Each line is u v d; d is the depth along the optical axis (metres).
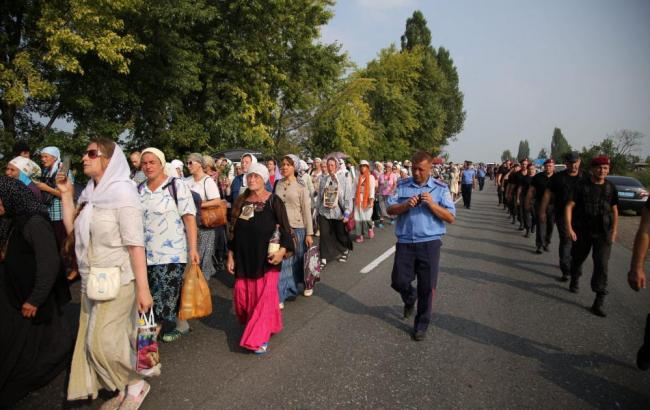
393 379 3.59
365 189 10.21
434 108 50.09
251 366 3.80
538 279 6.95
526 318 5.12
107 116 14.24
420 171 4.50
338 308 5.39
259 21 17.12
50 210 5.80
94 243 2.91
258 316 4.06
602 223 5.34
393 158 42.03
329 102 29.00
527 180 11.37
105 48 10.68
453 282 6.64
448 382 3.56
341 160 10.40
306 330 4.64
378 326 4.79
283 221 4.20
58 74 11.98
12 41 11.56
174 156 15.81
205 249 5.91
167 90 15.21
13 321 3.12
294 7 18.48
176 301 4.06
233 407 3.14
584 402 3.30
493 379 3.62
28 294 3.13
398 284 4.64
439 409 3.16
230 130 17.09
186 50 15.55
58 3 10.56
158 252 3.95
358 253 8.94
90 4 10.55
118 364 2.92
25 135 12.29
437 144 59.31
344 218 7.60
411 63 42.38
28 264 3.13
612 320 5.12
